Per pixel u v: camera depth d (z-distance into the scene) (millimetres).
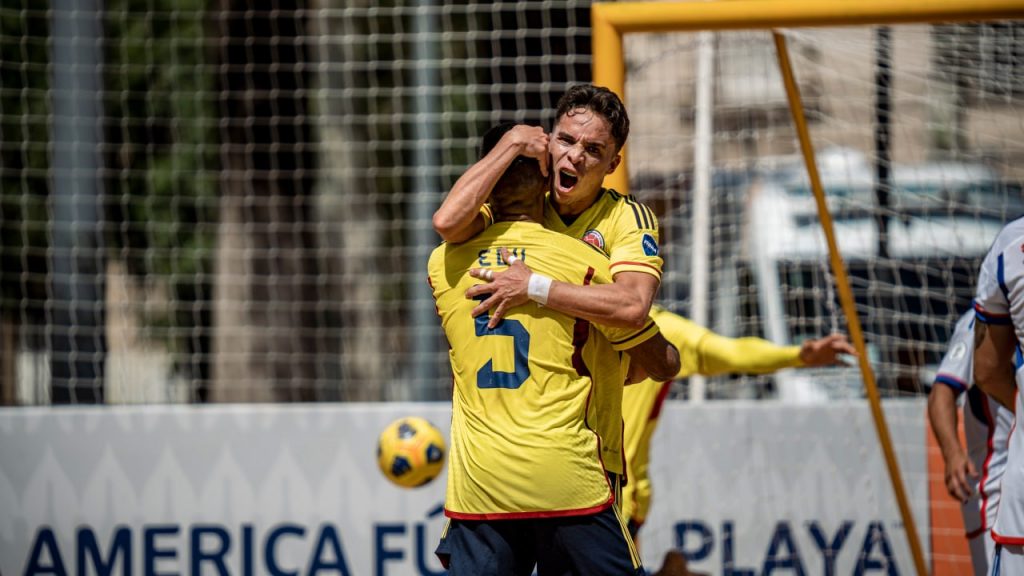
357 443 21156
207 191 38469
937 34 20953
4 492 21234
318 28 38344
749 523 21219
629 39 26797
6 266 35375
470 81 33062
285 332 38750
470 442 12305
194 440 21266
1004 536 14047
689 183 26047
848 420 21297
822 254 23516
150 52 35719
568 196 12594
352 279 39469
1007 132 23844
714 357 17359
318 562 21062
